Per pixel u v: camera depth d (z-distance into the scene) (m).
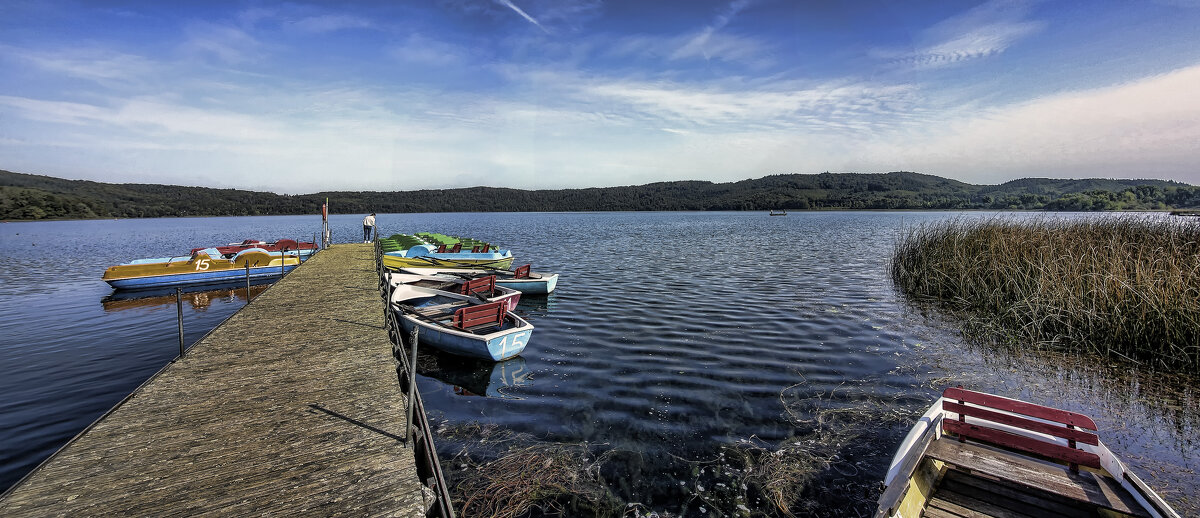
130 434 4.83
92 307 16.80
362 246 28.91
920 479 4.88
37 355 11.18
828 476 5.84
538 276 17.67
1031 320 11.59
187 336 12.91
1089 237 14.73
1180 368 9.05
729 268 24.38
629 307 15.20
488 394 8.30
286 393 5.96
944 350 10.54
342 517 3.67
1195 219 16.06
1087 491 4.61
